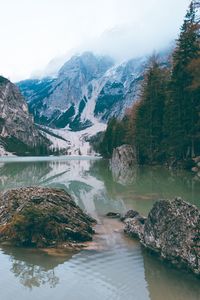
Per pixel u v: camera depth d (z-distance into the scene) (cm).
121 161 8594
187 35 6688
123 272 1419
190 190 3853
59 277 1355
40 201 2080
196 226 1485
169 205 1655
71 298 1175
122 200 3259
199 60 6125
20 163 11812
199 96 6400
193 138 6238
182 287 1288
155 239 1639
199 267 1377
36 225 1809
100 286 1280
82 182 4919
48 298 1171
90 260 1566
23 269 1439
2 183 4709
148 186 4300
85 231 1927
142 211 2730
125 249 1731
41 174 6488
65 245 1756
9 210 2080
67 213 2034
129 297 1198
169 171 6269
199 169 5712
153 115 8250
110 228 2161
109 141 15025
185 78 6588
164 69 8875
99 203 3105
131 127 9444
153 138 8194
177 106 6700
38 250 1694
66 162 12756
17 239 1767
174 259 1491
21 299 1159
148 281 1338
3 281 1305
